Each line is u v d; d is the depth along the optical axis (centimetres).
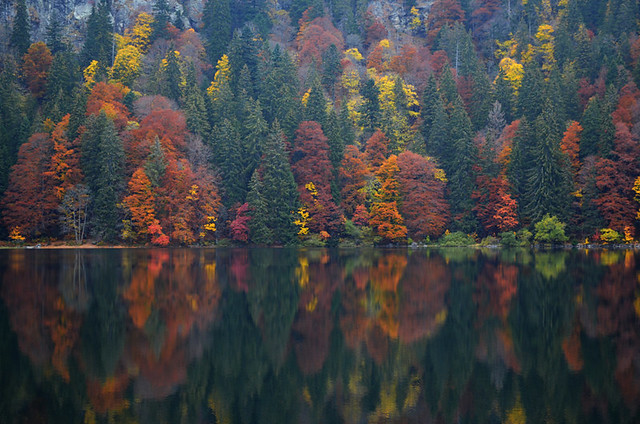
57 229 8244
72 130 8456
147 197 8050
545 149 8175
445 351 2189
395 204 8675
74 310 2894
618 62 9969
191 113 9356
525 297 3334
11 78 10094
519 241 8281
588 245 8000
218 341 2323
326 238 8744
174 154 8575
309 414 1588
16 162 8394
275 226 8669
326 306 3072
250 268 4903
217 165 9038
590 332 2477
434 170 9069
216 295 3391
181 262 5450
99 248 7688
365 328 2558
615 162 7981
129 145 8519
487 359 2092
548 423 1524
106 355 2100
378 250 7756
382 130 10194
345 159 9394
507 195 8419
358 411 1614
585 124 8562
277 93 10706
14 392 1708
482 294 3450
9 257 5819
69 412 1563
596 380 1853
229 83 11300
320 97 9919
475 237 8856
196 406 1630
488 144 8838
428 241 8781
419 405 1658
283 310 2955
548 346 2253
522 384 1827
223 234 8781
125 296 3319
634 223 8088
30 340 2283
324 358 2102
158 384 1802
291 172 8919
